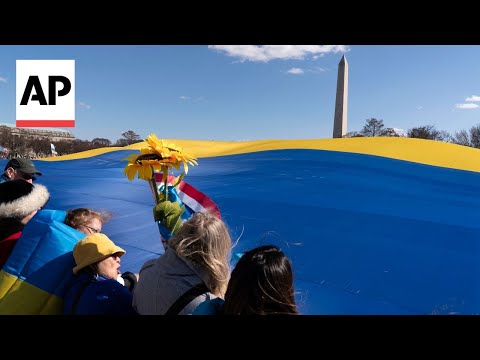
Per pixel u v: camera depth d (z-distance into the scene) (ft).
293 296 5.34
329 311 11.29
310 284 12.95
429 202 22.85
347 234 17.53
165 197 8.04
